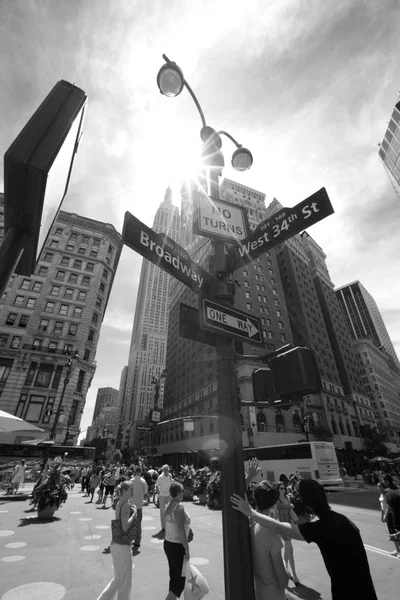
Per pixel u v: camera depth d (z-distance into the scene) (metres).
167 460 64.81
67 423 38.94
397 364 160.25
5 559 5.78
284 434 40.88
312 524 2.32
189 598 3.58
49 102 1.81
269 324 53.59
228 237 3.80
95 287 50.62
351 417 61.88
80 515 10.64
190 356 66.19
